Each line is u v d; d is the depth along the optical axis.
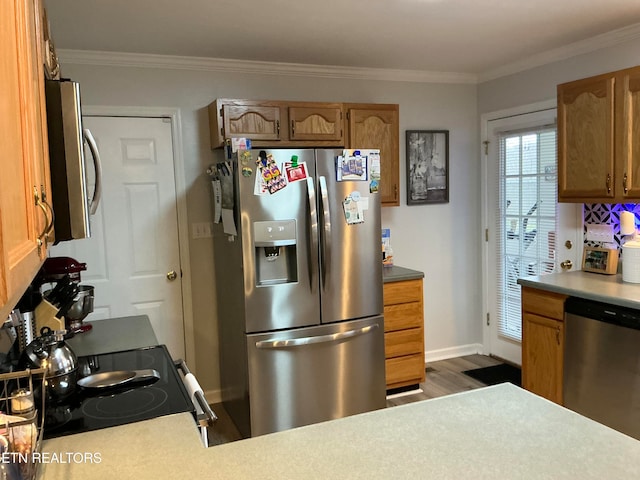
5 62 0.78
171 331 3.58
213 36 2.99
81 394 1.64
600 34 3.19
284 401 3.05
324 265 3.05
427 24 2.88
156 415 1.47
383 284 3.54
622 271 3.07
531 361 3.12
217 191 3.32
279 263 3.07
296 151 2.97
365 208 3.17
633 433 2.56
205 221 3.60
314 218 3.01
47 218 1.14
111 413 1.49
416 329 3.72
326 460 1.15
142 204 3.45
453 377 3.99
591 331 2.73
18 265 0.77
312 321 3.08
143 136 3.42
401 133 4.14
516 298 4.12
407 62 3.80
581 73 3.42
